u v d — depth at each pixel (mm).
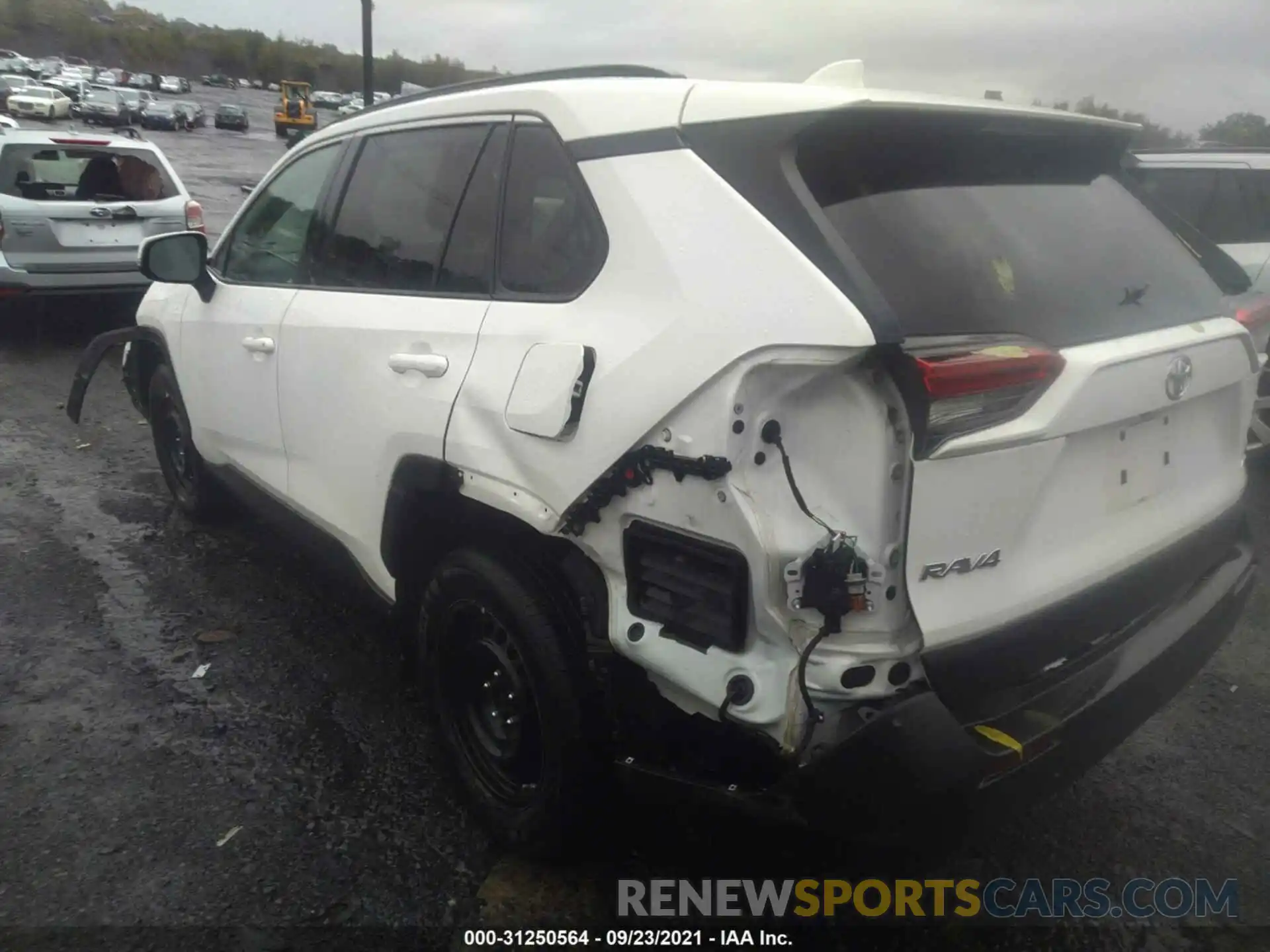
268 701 3717
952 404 2074
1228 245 6555
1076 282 2539
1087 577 2484
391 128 3516
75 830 2994
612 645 2508
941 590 2170
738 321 2166
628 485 2379
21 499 5605
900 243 2275
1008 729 2283
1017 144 2684
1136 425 2594
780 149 2252
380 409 3168
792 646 2168
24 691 3717
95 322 10234
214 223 17750
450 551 3027
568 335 2549
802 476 2148
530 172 2852
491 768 2982
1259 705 3947
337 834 3033
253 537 5203
